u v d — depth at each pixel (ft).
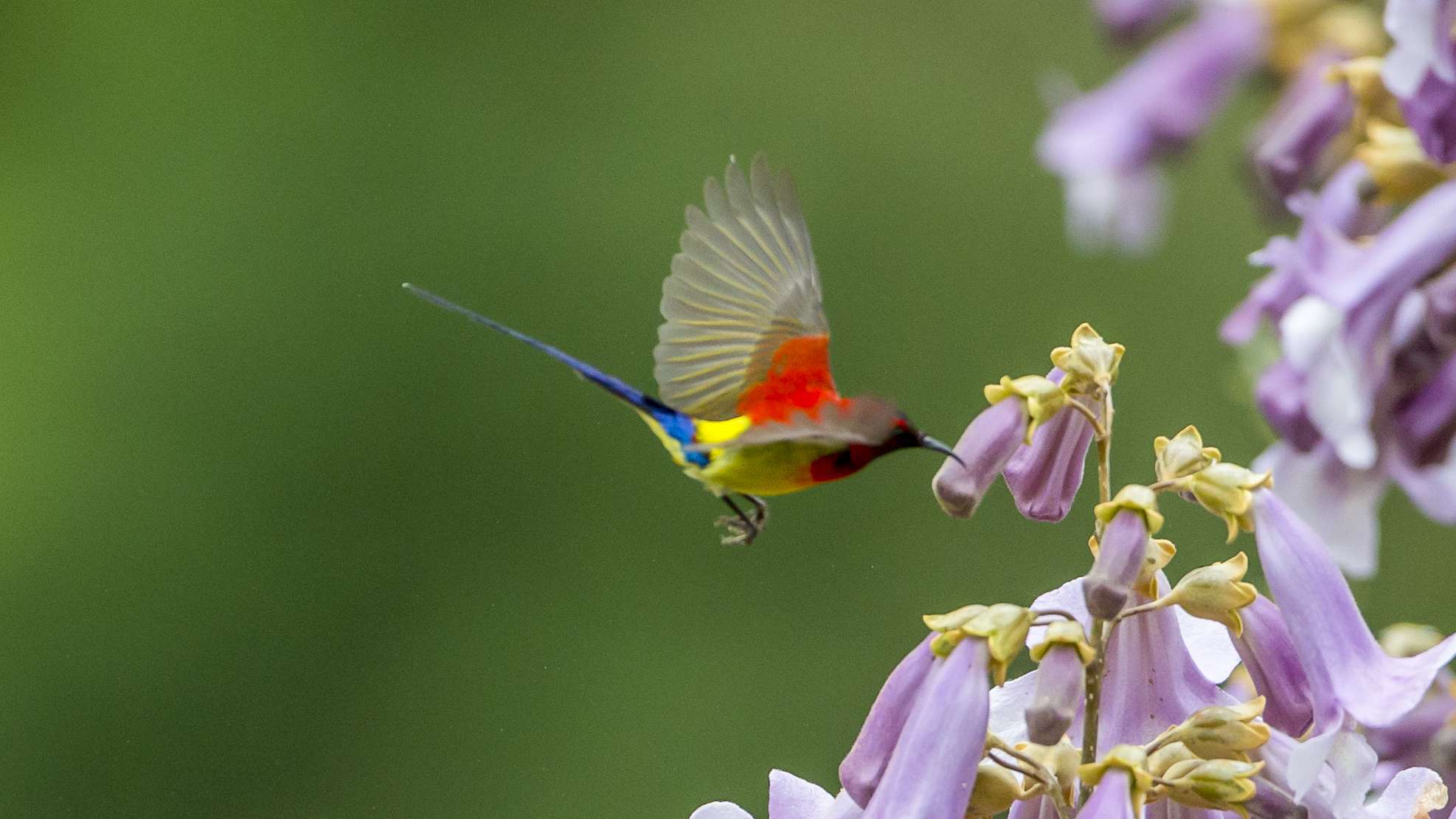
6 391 49.37
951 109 50.29
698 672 44.09
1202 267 42.55
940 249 48.98
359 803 45.24
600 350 49.75
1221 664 11.91
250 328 49.37
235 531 47.78
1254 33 16.81
